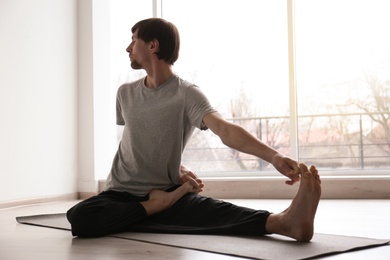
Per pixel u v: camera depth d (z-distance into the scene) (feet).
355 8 18.94
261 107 19.76
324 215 12.61
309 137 19.22
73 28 19.31
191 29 20.24
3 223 11.96
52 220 11.98
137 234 9.27
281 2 19.44
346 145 18.95
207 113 9.14
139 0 20.61
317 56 19.13
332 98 19.06
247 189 18.12
